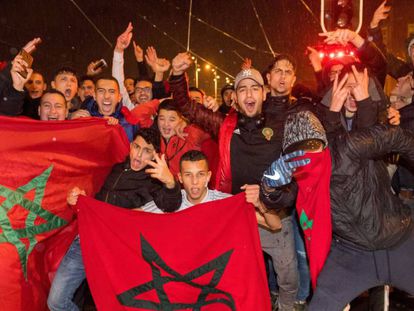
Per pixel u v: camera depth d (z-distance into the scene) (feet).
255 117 15.83
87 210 14.52
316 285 13.58
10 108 16.78
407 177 16.56
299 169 13.14
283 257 16.08
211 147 18.03
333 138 13.44
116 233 14.40
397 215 13.37
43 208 16.24
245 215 14.07
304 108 16.11
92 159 17.17
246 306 13.96
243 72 15.84
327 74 18.69
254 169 15.61
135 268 14.34
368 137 12.92
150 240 14.32
